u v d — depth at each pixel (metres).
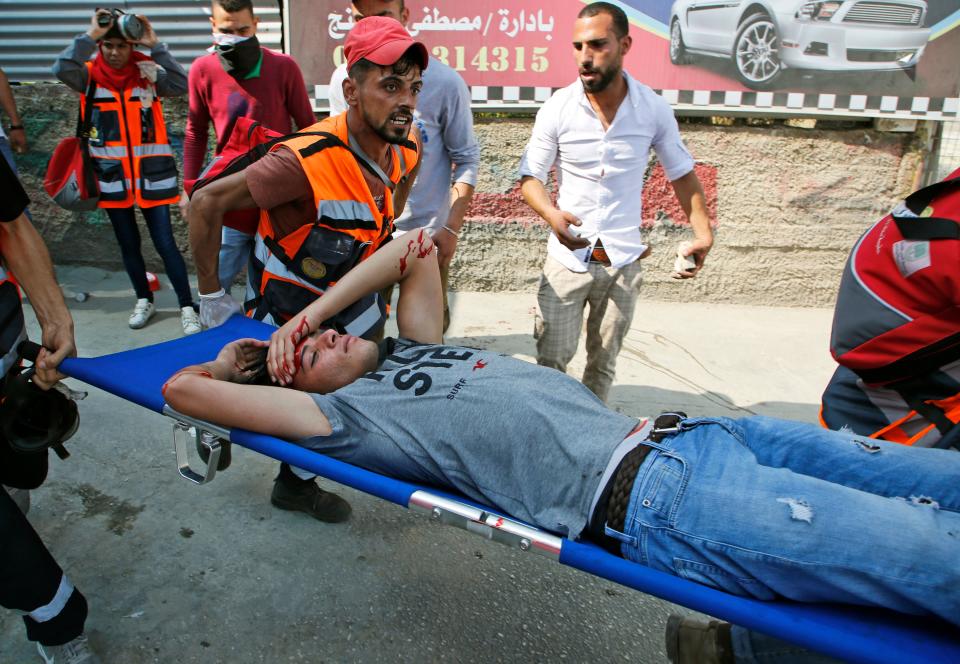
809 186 5.01
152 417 3.29
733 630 1.71
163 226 4.20
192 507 2.67
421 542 2.57
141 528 2.54
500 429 1.71
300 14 4.59
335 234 2.14
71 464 2.88
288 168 2.00
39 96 4.98
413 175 2.55
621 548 1.57
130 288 5.00
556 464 1.65
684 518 1.47
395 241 2.25
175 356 2.17
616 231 2.96
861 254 1.77
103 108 3.99
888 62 4.64
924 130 4.90
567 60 4.68
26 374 1.96
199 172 3.67
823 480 1.55
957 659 1.25
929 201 1.63
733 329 4.77
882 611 1.42
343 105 3.13
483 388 1.78
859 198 5.04
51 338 1.96
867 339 1.73
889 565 1.32
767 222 5.09
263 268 2.32
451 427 1.76
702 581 1.47
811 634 1.28
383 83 1.96
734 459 1.54
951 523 1.38
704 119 4.91
